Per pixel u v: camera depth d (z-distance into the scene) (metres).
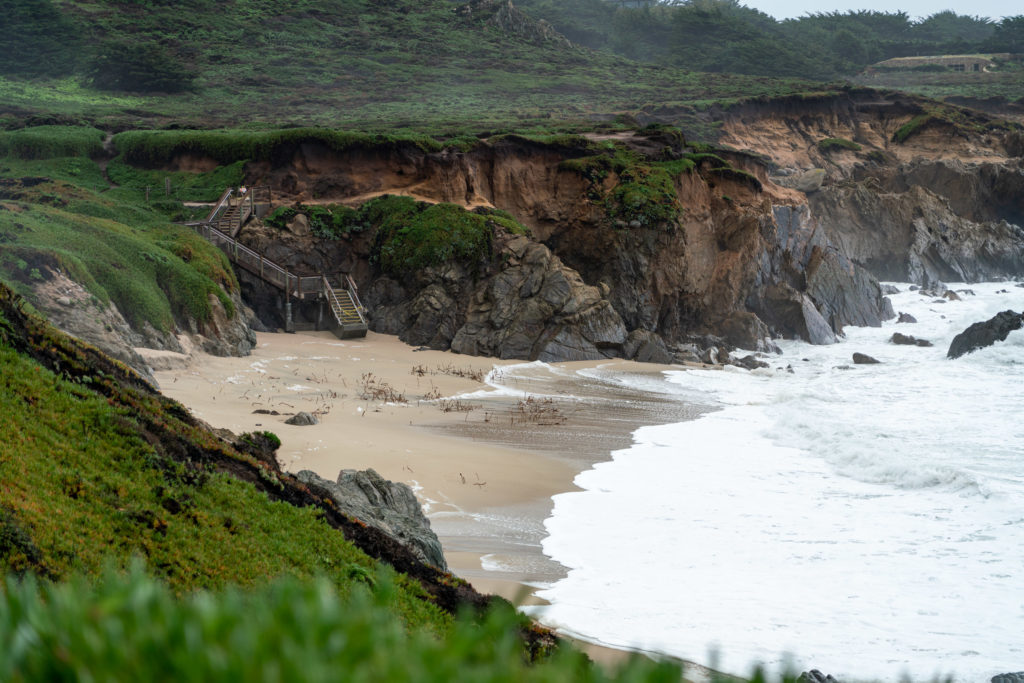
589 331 54.91
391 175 65.12
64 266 37.81
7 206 46.25
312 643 1.69
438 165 64.56
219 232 56.44
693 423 38.22
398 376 45.06
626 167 66.25
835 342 64.56
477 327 54.78
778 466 30.56
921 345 62.31
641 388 47.03
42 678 1.62
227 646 1.65
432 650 1.77
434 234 57.81
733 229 64.88
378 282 58.34
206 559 12.45
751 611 18.14
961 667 15.55
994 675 14.92
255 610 1.75
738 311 63.12
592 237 62.53
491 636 1.88
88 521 11.83
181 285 45.34
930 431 36.47
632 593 18.97
